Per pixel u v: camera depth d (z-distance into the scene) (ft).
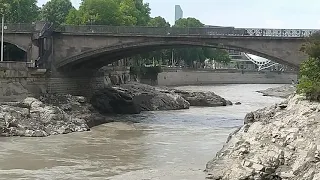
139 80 464.24
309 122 121.70
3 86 223.30
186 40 234.38
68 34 254.06
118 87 328.70
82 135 198.29
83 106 245.45
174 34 235.81
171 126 228.84
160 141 185.98
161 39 238.27
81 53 254.68
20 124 196.44
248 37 224.53
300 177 103.04
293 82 620.08
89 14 380.99
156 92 334.44
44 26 251.80
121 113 283.59
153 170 137.18
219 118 263.90
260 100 402.31
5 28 263.90
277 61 222.28
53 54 257.96
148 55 514.27
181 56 632.79
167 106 315.99
